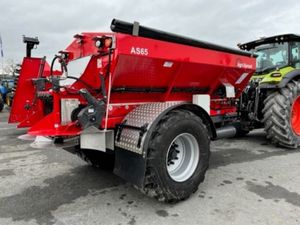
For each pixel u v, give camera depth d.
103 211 2.80
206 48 3.61
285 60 5.46
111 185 3.50
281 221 2.53
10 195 3.20
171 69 3.31
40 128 3.09
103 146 2.94
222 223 2.52
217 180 3.59
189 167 3.12
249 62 4.39
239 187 3.35
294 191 3.20
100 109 2.85
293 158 4.56
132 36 2.80
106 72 2.83
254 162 4.36
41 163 4.43
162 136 2.78
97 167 4.13
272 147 5.36
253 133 6.86
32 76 4.91
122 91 3.12
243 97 5.16
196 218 2.63
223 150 5.15
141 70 3.05
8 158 4.74
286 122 4.91
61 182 3.60
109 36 2.72
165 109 2.96
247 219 2.58
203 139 3.18
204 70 3.69
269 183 3.46
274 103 4.95
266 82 5.00
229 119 4.71
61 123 2.99
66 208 2.88
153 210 2.82
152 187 2.82
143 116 2.96
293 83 5.13
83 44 3.16
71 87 3.16
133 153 2.86
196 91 4.00
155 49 3.01
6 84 14.41
